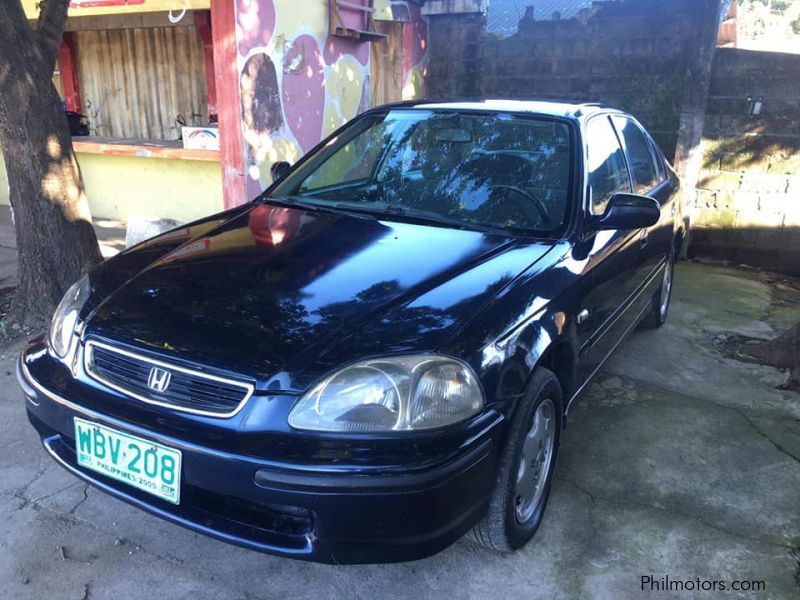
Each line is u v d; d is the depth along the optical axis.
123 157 7.68
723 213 6.79
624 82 7.00
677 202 4.90
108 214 8.03
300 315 2.22
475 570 2.48
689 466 3.21
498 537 2.40
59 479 2.91
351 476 1.91
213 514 2.11
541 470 2.67
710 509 2.88
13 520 2.65
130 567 2.44
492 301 2.34
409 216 3.08
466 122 3.44
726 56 6.40
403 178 3.33
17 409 3.46
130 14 7.66
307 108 6.30
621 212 2.95
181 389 2.11
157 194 7.63
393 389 1.99
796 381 4.13
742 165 6.59
